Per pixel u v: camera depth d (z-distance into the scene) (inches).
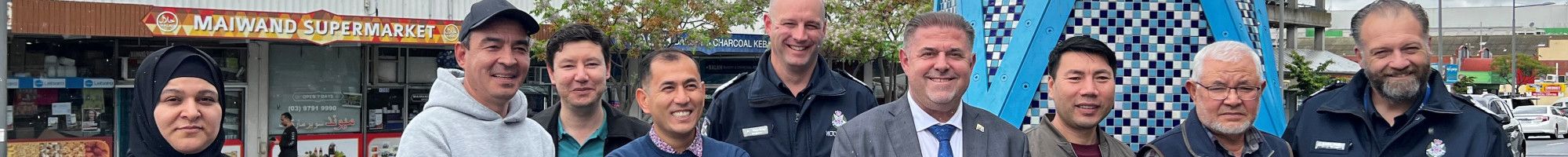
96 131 713.0
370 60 780.0
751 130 268.5
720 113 272.5
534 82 799.7
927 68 220.7
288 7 767.7
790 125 268.8
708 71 873.5
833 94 271.6
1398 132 262.2
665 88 223.6
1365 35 265.9
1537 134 1314.0
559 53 245.3
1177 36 292.0
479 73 199.6
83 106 710.5
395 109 789.9
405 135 200.1
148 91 202.1
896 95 958.4
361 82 777.6
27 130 693.9
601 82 246.1
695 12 836.6
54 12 621.9
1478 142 261.3
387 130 787.4
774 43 269.9
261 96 744.3
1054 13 287.7
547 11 789.9
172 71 202.4
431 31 696.4
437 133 198.1
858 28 872.9
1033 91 288.7
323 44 670.5
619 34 784.3
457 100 200.5
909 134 219.9
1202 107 241.8
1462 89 2527.1
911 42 225.9
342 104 773.3
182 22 639.8
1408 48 261.0
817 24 269.4
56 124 701.9
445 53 804.6
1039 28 288.5
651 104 225.5
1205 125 242.5
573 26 248.2
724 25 833.5
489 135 201.5
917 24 227.0
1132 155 240.8
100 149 713.0
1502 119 271.4
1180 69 292.2
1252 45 298.0
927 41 223.5
